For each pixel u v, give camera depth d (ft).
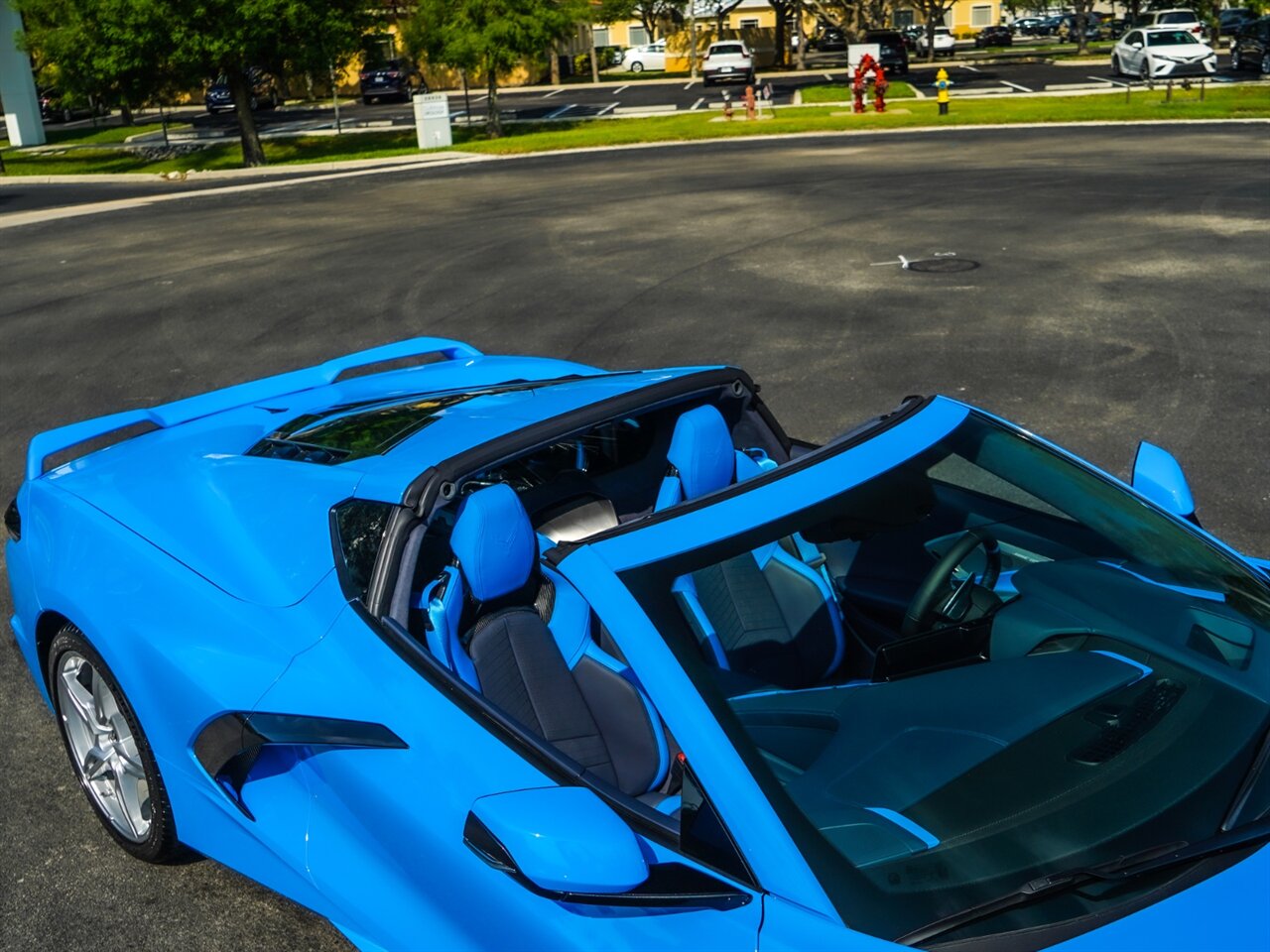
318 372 16.63
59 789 13.65
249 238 58.75
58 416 30.17
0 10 155.33
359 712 9.16
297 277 47.21
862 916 6.82
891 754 7.84
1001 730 7.95
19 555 12.99
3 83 159.12
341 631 9.65
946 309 35.12
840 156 78.64
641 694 10.16
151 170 109.91
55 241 62.75
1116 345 30.25
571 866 6.78
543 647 10.31
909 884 6.96
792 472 9.29
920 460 9.65
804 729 7.96
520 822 6.94
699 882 7.38
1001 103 113.39
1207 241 42.98
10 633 17.65
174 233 62.49
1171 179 58.80
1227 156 67.26
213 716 9.80
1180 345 29.86
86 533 12.10
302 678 9.55
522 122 134.72
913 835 7.24
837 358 30.55
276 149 122.52
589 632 10.85
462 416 12.14
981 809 7.36
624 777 9.79
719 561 8.39
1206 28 144.66
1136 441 23.24
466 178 80.53
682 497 11.34
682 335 34.04
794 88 158.71
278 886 10.07
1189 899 6.77
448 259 48.88
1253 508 19.67
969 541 9.83
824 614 10.39
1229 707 7.99
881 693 8.34
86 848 12.55
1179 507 10.65
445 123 106.73
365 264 49.16
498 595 10.12
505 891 7.91
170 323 40.24
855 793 7.54
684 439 11.28
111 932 11.24
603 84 202.39
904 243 46.03
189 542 11.29
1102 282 37.60
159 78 105.60
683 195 63.41
